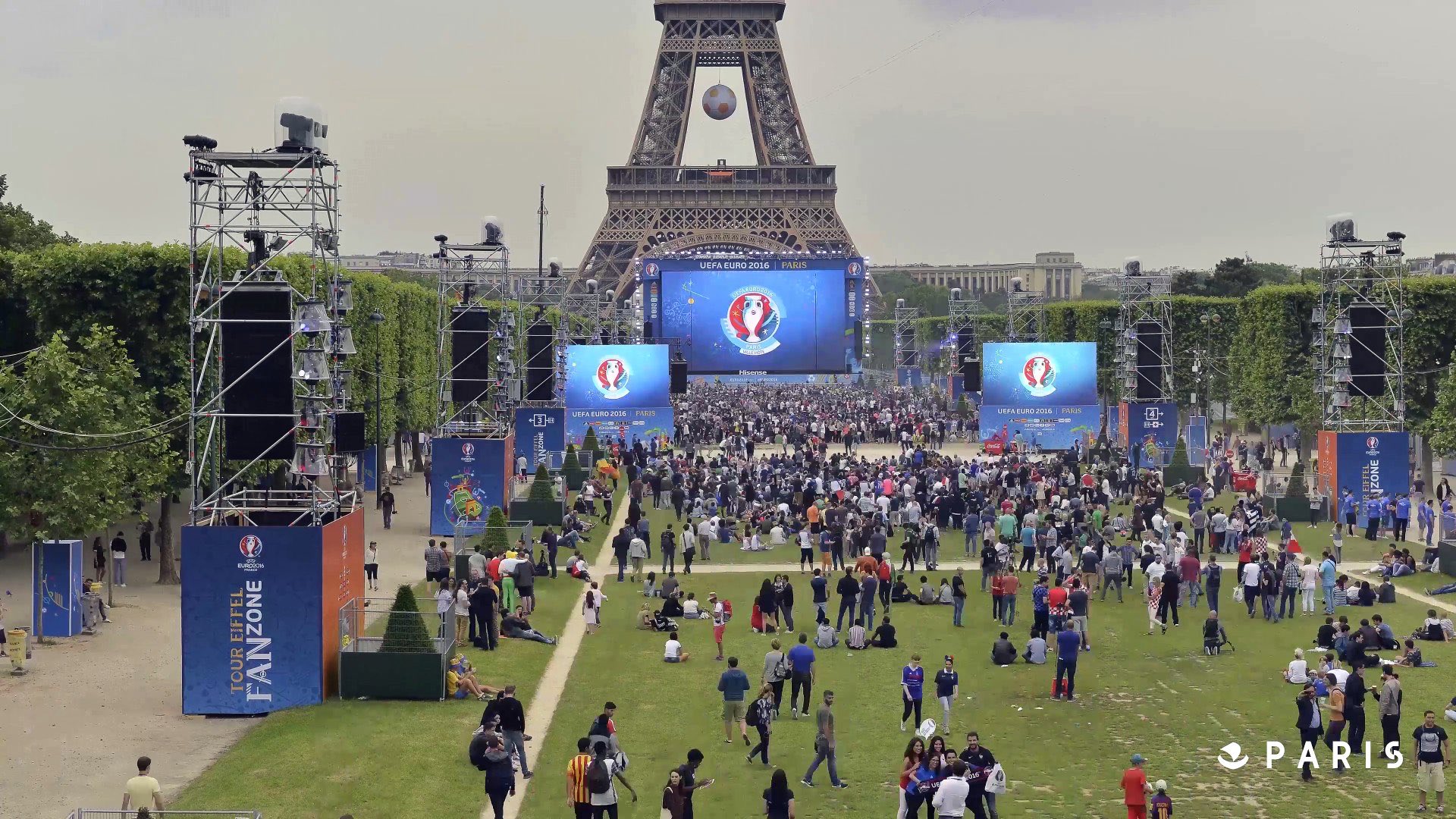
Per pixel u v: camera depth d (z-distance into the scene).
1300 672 46.56
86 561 72.19
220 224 48.78
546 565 68.62
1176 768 37.66
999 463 98.44
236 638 43.38
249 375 45.91
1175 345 144.62
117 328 74.25
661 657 51.09
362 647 45.12
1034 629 50.97
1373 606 59.88
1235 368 128.88
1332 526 83.75
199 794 34.66
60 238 116.50
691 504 84.56
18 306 77.69
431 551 62.12
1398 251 87.81
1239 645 52.62
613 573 69.88
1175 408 111.25
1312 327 112.38
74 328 72.94
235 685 43.38
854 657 51.03
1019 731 41.25
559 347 121.69
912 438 133.75
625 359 118.19
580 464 106.94
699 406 169.38
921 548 70.44
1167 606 55.97
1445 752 34.16
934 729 39.81
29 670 48.69
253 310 45.78
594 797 31.53
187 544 43.19
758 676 47.97
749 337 149.88
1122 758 38.62
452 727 41.06
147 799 31.20
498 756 32.88
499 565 57.66
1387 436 83.62
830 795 35.47
